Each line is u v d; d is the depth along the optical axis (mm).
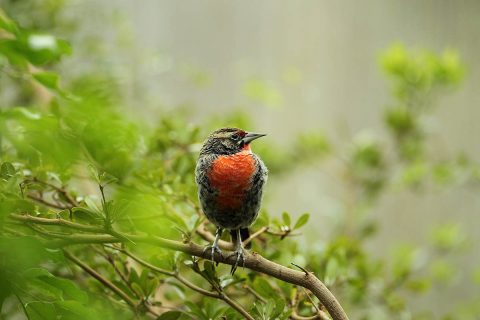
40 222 5508
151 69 12820
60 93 6277
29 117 5941
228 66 16766
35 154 6766
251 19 17094
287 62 17109
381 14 17422
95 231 5656
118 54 13172
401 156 13352
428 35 17500
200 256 6176
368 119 17062
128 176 6926
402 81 13086
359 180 13086
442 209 16516
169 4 16344
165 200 7742
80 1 12539
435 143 16609
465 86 17234
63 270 7680
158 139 8633
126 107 10922
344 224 12539
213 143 7996
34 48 6242
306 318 6527
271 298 6477
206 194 7723
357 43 17328
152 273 7336
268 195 11555
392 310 9492
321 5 17328
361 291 9172
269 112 16625
